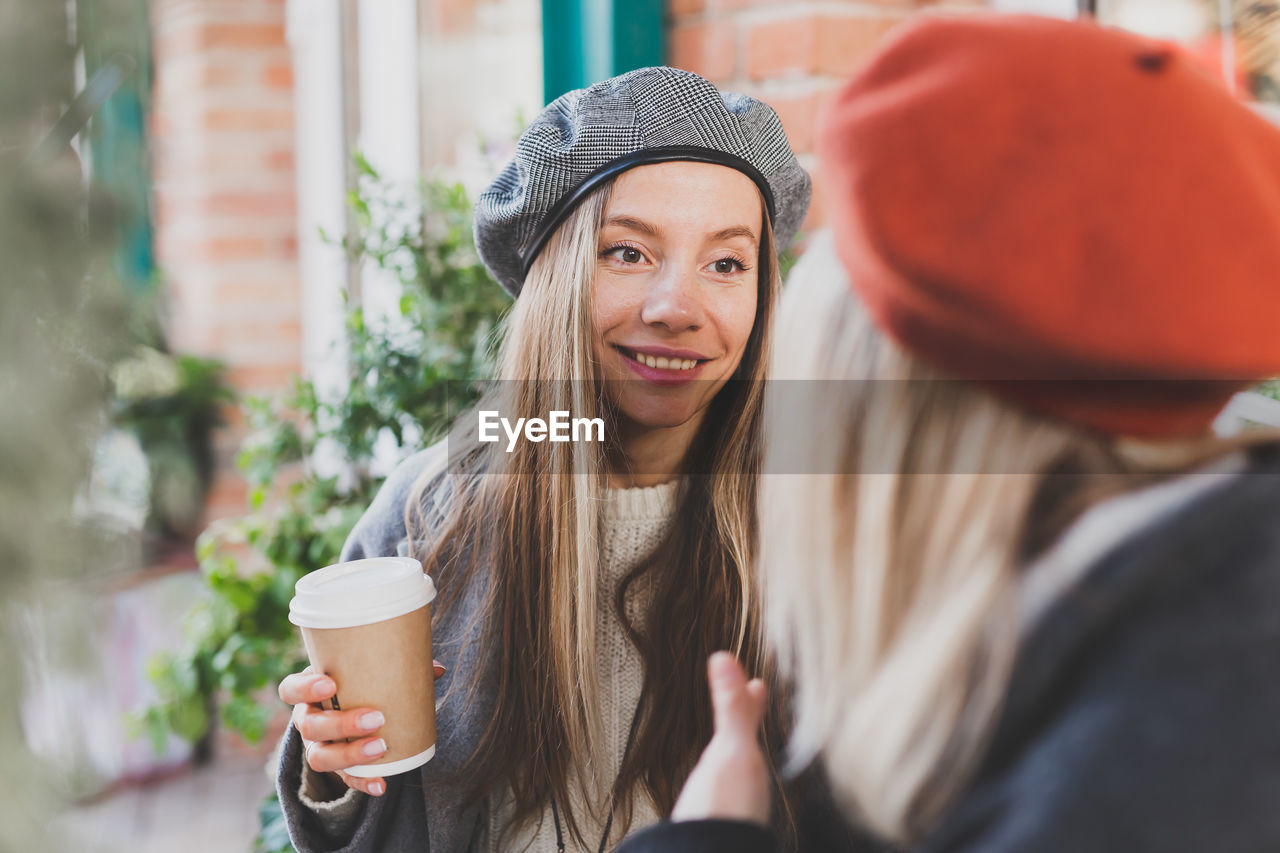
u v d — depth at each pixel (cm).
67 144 53
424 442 151
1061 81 46
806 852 84
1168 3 126
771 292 95
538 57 185
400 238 160
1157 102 46
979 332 47
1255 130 49
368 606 74
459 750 91
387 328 159
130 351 57
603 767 91
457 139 214
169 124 259
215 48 256
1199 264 44
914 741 52
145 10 56
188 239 262
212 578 167
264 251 262
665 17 167
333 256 244
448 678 93
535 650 91
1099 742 42
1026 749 47
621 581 92
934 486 52
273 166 262
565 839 91
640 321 88
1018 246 45
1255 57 117
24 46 51
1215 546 44
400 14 225
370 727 75
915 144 47
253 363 262
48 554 53
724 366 91
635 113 86
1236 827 40
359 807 83
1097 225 44
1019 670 47
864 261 49
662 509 93
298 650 163
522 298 93
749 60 157
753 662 90
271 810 131
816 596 60
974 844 45
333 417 162
